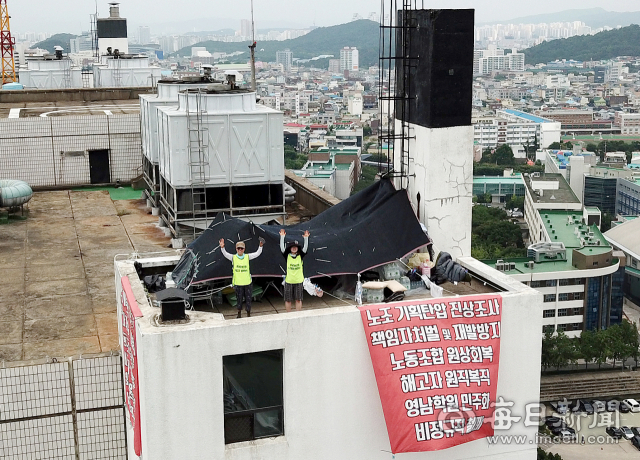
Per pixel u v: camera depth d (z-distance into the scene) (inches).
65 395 573.9
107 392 580.7
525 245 7032.5
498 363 510.9
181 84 1053.8
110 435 586.9
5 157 1264.8
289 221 1089.4
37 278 831.1
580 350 4202.8
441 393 497.0
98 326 693.9
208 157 860.6
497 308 517.7
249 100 887.1
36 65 2026.3
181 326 462.9
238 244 538.9
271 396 488.1
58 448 579.5
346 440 502.3
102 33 3070.9
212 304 574.2
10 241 981.8
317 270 573.6
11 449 570.3
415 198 645.3
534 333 531.2
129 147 1320.1
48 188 1290.6
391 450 498.6
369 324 490.0
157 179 1076.5
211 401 467.5
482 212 7760.8
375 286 573.3
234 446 480.7
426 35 609.0
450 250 642.2
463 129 623.2
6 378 559.8
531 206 6963.6
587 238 5324.8
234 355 473.7
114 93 1724.9
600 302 4677.7
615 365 4335.6
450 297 517.0
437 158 621.0
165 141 890.1
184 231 916.0
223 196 880.9
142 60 2017.7
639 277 5925.2
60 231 1029.8
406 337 496.7
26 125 1263.5
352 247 593.9
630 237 6378.0
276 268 562.3
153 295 560.1
